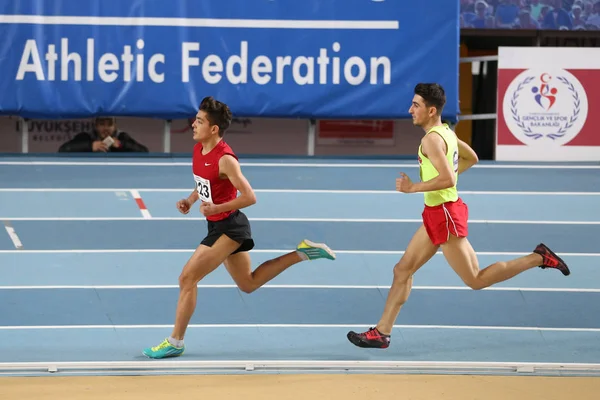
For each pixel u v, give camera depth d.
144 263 28.98
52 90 42.94
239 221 19.81
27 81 42.81
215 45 43.38
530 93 45.50
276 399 17.97
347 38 43.69
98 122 44.59
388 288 27.00
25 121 45.00
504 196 38.28
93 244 30.92
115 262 28.98
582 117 45.69
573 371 19.95
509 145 45.75
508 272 20.70
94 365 19.61
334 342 22.22
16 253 29.70
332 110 43.97
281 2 43.38
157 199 36.50
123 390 18.31
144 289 26.39
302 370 19.78
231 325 23.42
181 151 48.22
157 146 48.31
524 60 45.41
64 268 28.27
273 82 43.72
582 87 45.59
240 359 20.58
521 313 24.89
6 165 41.69
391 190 38.78
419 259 20.64
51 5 42.69
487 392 18.58
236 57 43.53
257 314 24.38
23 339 21.98
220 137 19.44
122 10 42.97
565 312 25.03
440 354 21.36
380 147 48.66
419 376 19.55
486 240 32.38
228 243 19.69
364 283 27.41
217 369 19.72
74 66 43.00
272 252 30.50
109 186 38.38
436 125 19.94
